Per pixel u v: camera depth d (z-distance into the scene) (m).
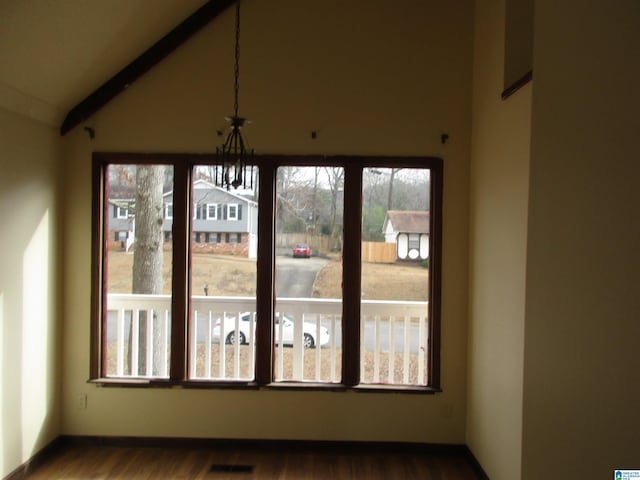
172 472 2.78
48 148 2.90
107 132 3.08
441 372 3.05
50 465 2.84
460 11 3.04
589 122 2.18
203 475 2.75
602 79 2.18
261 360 3.08
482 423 2.75
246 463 2.90
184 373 3.09
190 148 3.08
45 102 2.77
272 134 3.06
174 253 3.09
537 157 2.18
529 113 2.20
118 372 3.20
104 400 3.09
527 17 2.49
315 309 3.19
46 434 2.93
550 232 2.19
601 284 2.18
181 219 3.09
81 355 3.10
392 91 3.05
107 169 3.17
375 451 3.06
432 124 3.05
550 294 2.19
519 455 2.23
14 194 2.59
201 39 3.06
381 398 3.06
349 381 3.07
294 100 3.06
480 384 2.79
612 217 2.18
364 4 3.05
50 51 2.42
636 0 2.17
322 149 3.06
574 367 2.19
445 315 3.05
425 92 3.05
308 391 3.07
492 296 2.62
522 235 2.25
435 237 3.05
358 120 3.05
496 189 2.60
